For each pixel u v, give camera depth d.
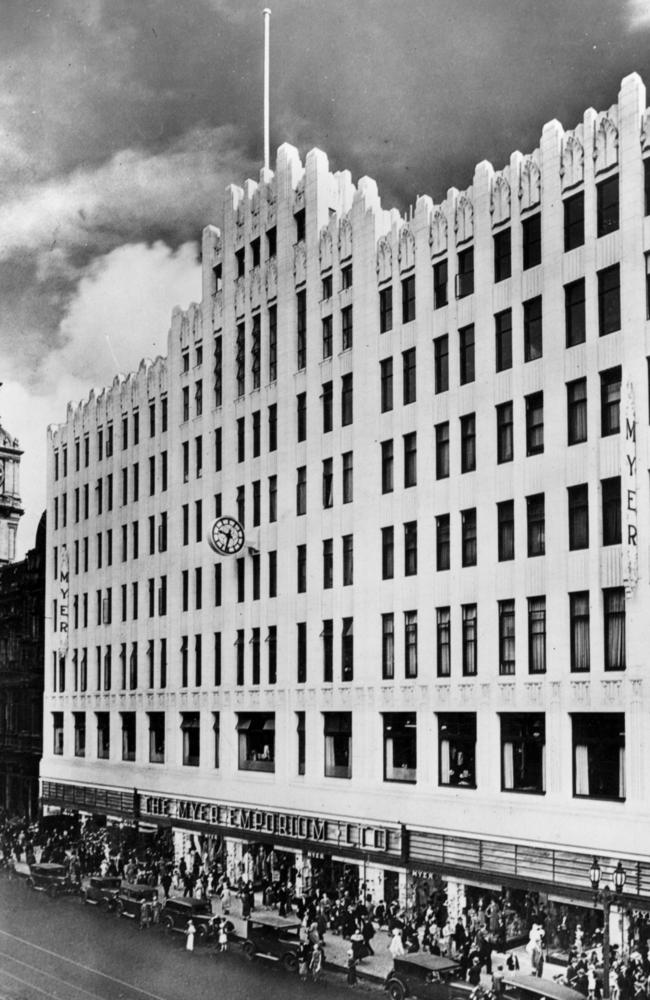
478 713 41.28
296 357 53.75
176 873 53.19
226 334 59.31
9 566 86.75
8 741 84.75
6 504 90.69
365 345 48.34
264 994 34.81
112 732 68.44
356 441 48.56
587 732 37.44
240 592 57.12
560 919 37.59
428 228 45.53
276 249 55.62
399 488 46.31
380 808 45.47
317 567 50.88
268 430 55.28
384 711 46.16
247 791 54.19
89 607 73.00
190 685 60.53
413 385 46.12
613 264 37.44
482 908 40.25
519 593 40.12
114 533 70.25
